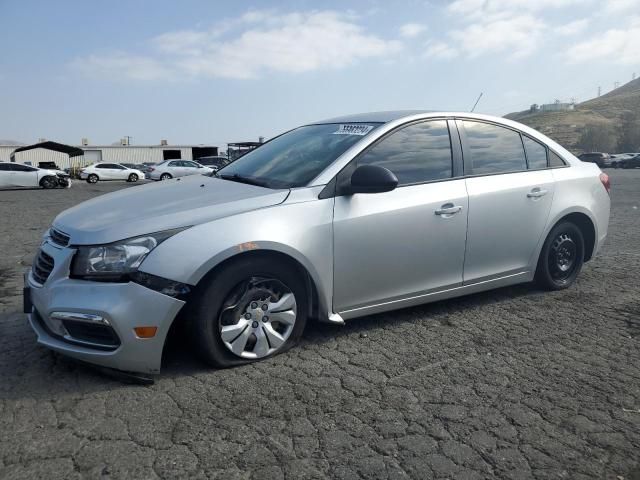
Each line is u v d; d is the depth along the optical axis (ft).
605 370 11.07
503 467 7.80
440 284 13.37
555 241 16.02
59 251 10.20
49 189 85.56
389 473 7.63
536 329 13.32
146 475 7.51
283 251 10.74
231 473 7.58
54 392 9.80
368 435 8.58
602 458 8.05
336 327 13.25
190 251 9.91
